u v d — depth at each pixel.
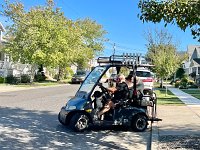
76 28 48.09
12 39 40.50
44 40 38.19
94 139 9.09
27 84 39.59
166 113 13.93
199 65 54.59
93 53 62.34
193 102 18.98
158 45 44.34
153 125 10.95
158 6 6.77
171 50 40.38
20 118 12.38
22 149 7.71
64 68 54.22
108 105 10.04
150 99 10.71
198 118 12.55
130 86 10.75
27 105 16.83
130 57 10.56
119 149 8.00
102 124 10.04
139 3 7.00
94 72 10.63
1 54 47.78
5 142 8.38
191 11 6.50
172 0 6.72
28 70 48.31
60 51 40.72
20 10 40.84
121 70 11.34
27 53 38.12
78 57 51.59
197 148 7.70
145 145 8.51
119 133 10.02
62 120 10.44
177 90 32.59
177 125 10.98
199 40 7.53
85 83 10.62
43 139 8.88
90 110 10.00
